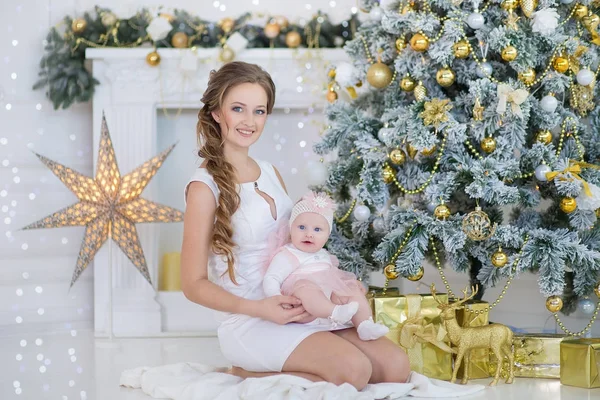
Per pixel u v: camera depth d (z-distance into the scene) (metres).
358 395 2.39
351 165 3.34
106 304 4.22
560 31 3.14
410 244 3.04
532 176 3.19
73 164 4.38
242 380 2.71
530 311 3.97
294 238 2.68
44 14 4.28
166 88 4.23
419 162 3.21
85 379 3.05
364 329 2.62
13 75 4.18
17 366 3.32
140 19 4.22
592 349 2.80
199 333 4.17
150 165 3.87
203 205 2.68
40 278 4.27
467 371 2.90
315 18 4.30
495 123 3.01
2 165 4.18
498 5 3.12
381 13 3.34
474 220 2.97
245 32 4.25
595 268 3.00
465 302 3.08
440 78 3.06
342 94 4.26
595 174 3.06
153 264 4.25
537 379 2.98
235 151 2.79
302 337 2.59
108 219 3.87
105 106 4.23
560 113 3.15
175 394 2.64
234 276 2.68
